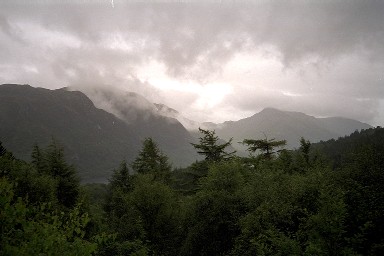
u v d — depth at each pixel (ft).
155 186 74.23
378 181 38.55
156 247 66.85
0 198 20.76
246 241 42.50
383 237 33.40
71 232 22.85
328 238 28.37
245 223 43.50
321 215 29.32
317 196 40.22
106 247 46.80
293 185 45.14
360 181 39.65
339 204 29.17
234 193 59.52
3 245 19.43
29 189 66.23
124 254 46.85
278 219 40.50
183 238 66.80
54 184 80.48
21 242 20.31
